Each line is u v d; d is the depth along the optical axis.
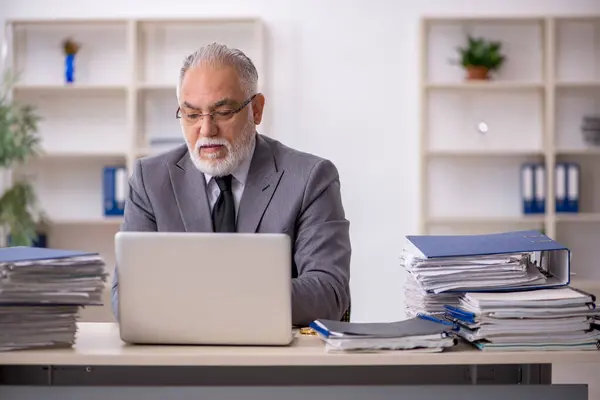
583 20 4.99
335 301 2.08
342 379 1.79
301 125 5.02
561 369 4.02
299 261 2.21
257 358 1.58
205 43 5.00
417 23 5.02
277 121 5.02
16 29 5.04
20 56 5.04
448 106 5.07
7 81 4.71
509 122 5.08
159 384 1.78
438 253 1.75
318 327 1.69
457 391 1.66
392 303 5.03
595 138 4.98
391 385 1.66
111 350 1.63
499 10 5.04
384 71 5.03
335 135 5.02
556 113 5.09
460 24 5.05
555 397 1.67
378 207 5.04
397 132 5.04
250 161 2.30
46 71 5.04
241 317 1.66
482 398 1.67
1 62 5.01
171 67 5.01
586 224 5.12
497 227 5.10
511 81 4.96
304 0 5.01
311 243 2.21
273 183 2.27
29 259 1.62
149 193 2.30
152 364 1.58
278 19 5.02
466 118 5.07
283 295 1.66
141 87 4.81
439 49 5.06
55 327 1.65
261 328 1.66
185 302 1.66
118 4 5.04
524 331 1.63
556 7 5.04
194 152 2.18
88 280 1.66
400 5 5.02
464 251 1.77
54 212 5.06
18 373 1.78
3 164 4.52
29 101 5.04
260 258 1.65
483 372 1.79
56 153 4.79
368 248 5.03
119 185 4.82
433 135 5.07
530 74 5.06
